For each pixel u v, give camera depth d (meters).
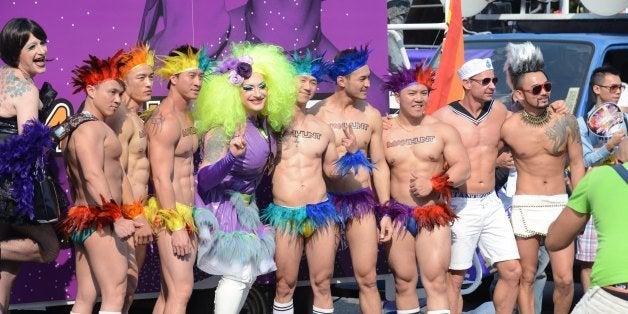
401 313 15.37
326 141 14.74
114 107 13.02
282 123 14.33
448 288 15.87
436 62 20.52
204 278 15.38
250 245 14.03
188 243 13.61
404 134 15.21
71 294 14.72
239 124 13.95
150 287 15.18
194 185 14.16
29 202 12.66
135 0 14.63
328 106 15.25
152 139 13.57
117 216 12.78
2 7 14.05
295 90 14.35
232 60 13.90
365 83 14.95
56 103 14.30
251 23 15.36
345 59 14.88
